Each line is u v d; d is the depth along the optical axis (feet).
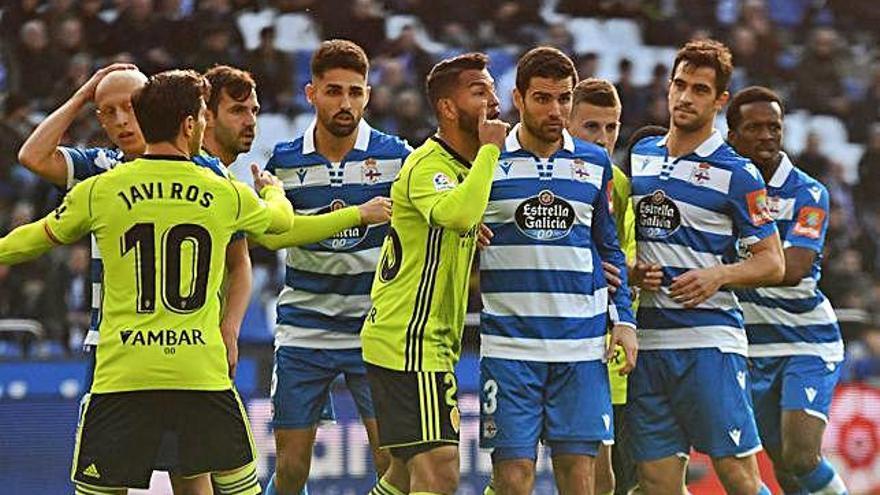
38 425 123.75
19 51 168.76
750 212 85.40
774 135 97.81
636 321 87.61
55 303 143.54
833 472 102.32
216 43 174.29
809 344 102.01
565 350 81.61
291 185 91.76
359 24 185.06
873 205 186.19
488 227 81.82
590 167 82.43
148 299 71.26
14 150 161.79
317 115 91.35
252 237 75.05
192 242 71.61
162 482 117.60
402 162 91.71
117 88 77.77
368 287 91.45
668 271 86.17
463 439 128.98
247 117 88.02
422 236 77.77
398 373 77.77
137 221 71.26
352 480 125.39
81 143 161.38
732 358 86.69
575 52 194.70
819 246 99.14
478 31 192.75
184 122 72.23
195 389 71.61
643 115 181.68
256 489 74.49
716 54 84.94
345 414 125.80
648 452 87.86
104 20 173.37
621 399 94.53
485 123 75.25
